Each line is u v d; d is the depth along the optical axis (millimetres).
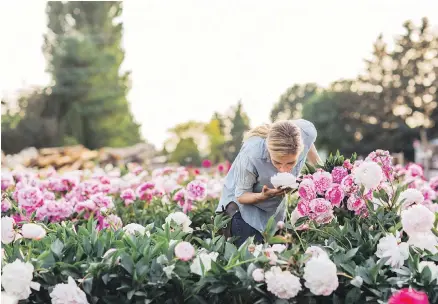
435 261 3059
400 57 36031
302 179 3648
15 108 38750
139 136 40406
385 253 2938
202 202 5125
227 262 2895
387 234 3150
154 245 3137
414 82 35500
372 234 3367
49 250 2932
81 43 38188
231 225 3924
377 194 3580
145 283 2775
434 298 2705
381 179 3518
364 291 2803
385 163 3789
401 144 34531
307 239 3475
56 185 5758
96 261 2895
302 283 2729
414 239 3133
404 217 3074
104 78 38844
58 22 39125
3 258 2979
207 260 2844
